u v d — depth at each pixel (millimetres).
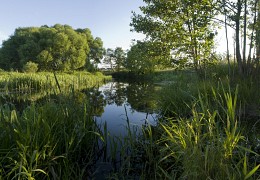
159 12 8469
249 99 5098
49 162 2771
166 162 3104
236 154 2414
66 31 41031
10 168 2596
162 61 8719
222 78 6852
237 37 6406
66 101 4164
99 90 15641
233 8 6598
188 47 7961
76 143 3416
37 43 38375
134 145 3648
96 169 3236
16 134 2688
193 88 6160
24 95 11211
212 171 2049
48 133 2857
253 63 6195
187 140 2340
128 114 6801
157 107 6941
